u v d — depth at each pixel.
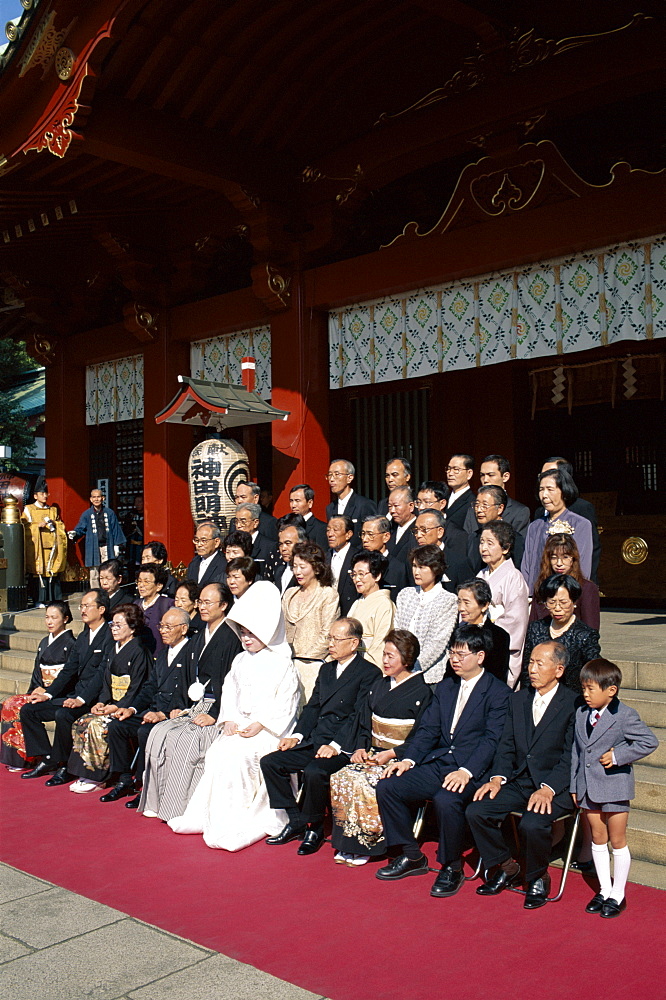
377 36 7.68
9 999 3.24
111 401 12.03
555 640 4.59
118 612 6.65
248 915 3.99
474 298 8.12
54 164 7.91
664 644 6.35
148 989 3.30
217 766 5.22
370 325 8.92
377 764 4.80
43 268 11.81
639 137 8.48
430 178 9.38
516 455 9.82
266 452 12.49
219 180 8.28
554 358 9.67
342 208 8.85
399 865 4.46
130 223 10.09
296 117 8.44
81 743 6.29
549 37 7.20
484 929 3.75
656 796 4.58
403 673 4.99
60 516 12.39
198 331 10.31
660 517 9.43
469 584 4.72
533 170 7.43
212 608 6.16
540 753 4.27
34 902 4.20
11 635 10.16
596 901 3.91
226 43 7.15
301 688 5.82
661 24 6.60
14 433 21.34
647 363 9.22
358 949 3.60
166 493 10.70
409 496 6.32
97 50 6.54
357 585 5.70
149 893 4.30
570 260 7.50
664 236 6.93
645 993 3.14
